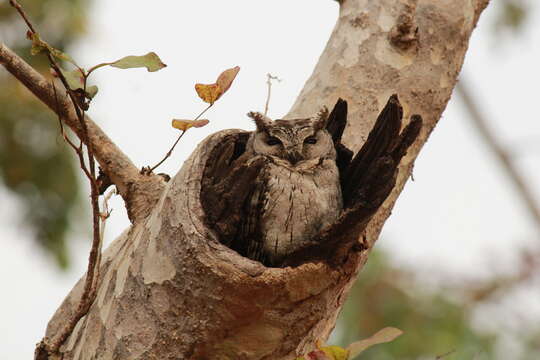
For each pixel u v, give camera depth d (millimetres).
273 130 10617
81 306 8938
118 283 8688
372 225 9938
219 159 8453
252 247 9664
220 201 8156
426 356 16469
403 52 10719
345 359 7965
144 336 8219
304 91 11203
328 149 10281
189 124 9164
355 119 10398
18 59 9484
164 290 8109
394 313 17047
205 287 7820
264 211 9703
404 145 8047
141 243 8523
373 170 7832
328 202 9797
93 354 8578
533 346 16797
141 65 8227
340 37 11047
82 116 8523
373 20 10922
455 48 11008
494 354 16594
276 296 7852
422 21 10898
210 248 7781
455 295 17500
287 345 8242
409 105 10531
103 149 9688
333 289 8242
